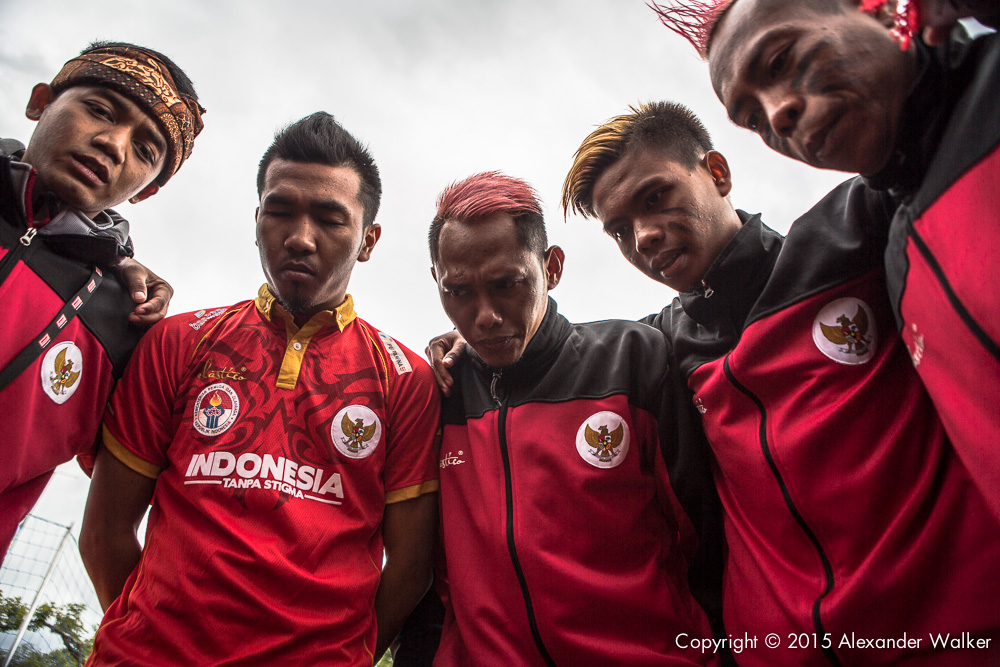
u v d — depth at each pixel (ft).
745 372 5.51
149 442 5.79
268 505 5.42
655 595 5.48
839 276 5.27
